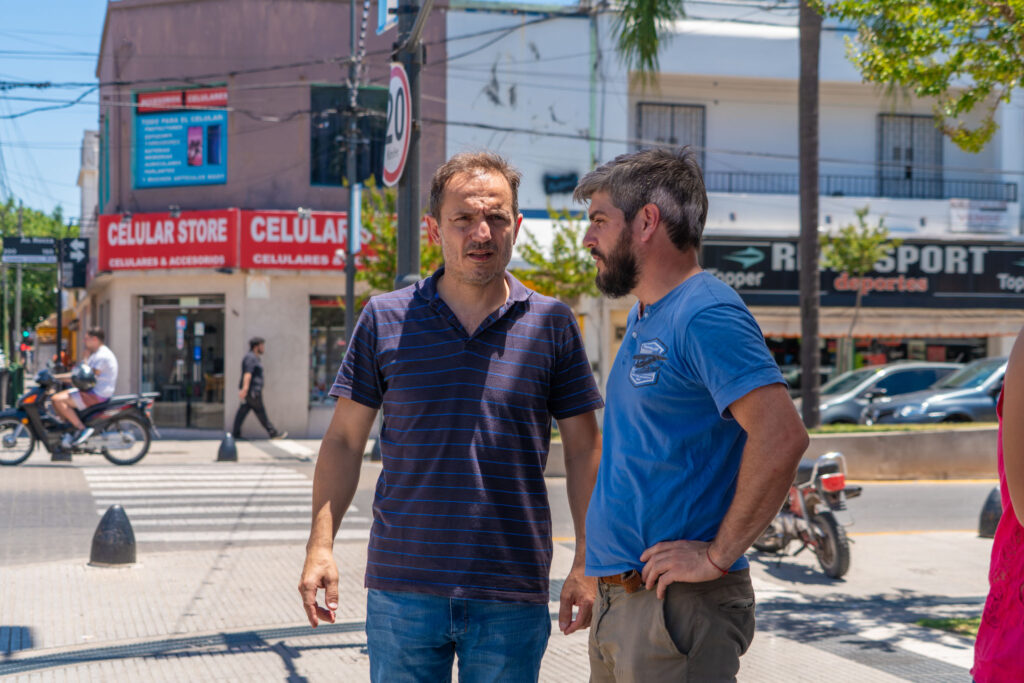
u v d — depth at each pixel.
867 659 5.43
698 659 2.54
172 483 12.71
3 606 6.49
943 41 7.18
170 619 6.20
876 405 17.78
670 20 13.81
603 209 2.73
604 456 2.75
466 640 2.93
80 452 14.23
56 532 9.30
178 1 21.36
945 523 10.88
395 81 7.24
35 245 28.89
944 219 23.41
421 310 3.07
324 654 5.43
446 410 2.97
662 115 23.42
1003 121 24.28
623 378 2.68
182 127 21.47
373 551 3.01
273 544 8.94
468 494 2.93
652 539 2.58
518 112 21.81
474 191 3.02
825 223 22.92
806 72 14.64
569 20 22.00
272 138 21.20
